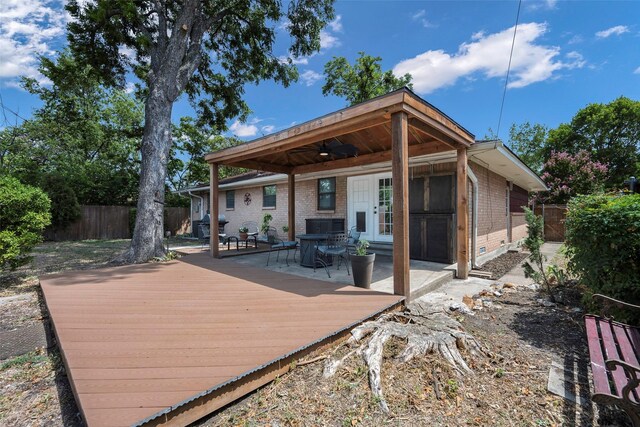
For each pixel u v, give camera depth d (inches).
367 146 245.4
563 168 676.1
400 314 130.6
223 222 456.4
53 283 177.9
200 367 79.2
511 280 215.5
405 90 138.3
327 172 352.8
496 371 91.6
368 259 163.8
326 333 101.7
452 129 182.2
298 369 91.0
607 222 125.8
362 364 92.1
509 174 364.8
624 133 837.8
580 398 79.0
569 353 103.9
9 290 195.9
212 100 488.7
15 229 213.9
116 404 63.8
